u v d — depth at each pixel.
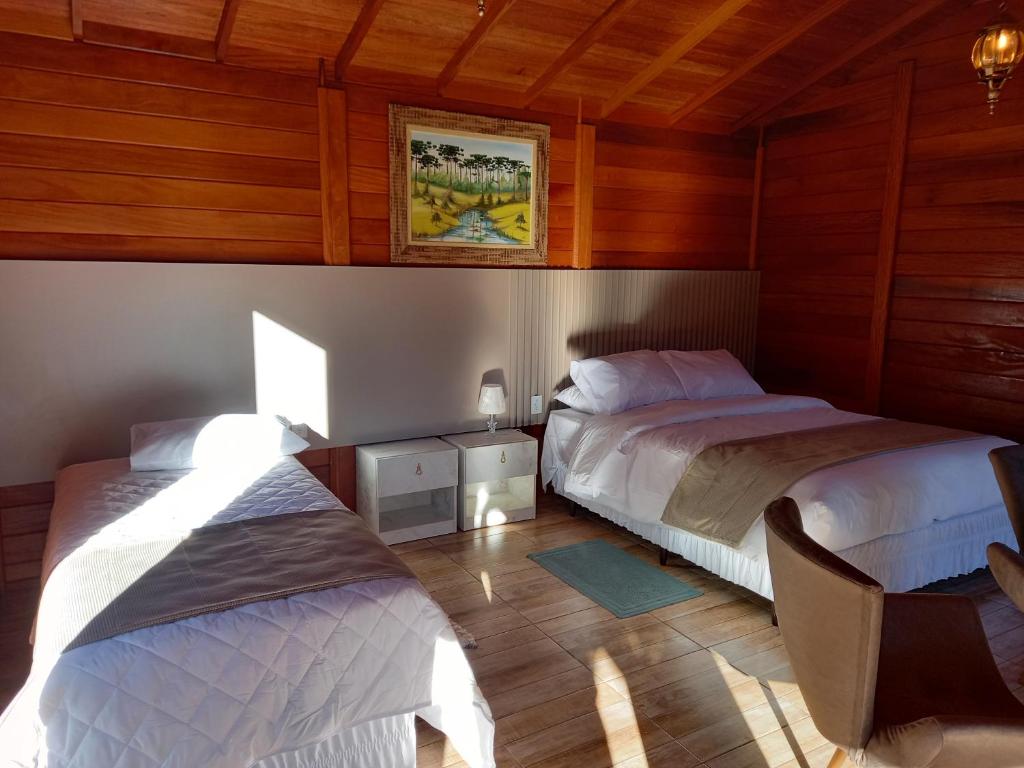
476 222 4.04
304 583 1.90
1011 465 2.42
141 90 3.12
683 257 4.91
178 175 3.24
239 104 3.33
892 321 4.38
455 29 3.46
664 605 3.01
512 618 2.88
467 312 3.98
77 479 2.77
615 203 4.55
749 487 2.91
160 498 2.53
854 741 1.54
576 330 4.39
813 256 4.81
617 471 3.55
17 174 2.94
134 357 3.17
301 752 1.84
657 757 2.08
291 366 3.53
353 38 3.36
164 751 1.61
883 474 2.83
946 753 1.39
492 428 4.04
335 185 3.58
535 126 4.16
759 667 2.56
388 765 1.95
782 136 4.95
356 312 3.66
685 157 4.79
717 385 4.24
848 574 1.49
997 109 3.81
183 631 1.70
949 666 1.79
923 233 4.19
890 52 4.24
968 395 4.04
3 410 2.96
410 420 3.89
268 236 3.47
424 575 3.27
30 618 2.86
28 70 2.91
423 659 1.94
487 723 1.94
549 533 3.81
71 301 3.02
